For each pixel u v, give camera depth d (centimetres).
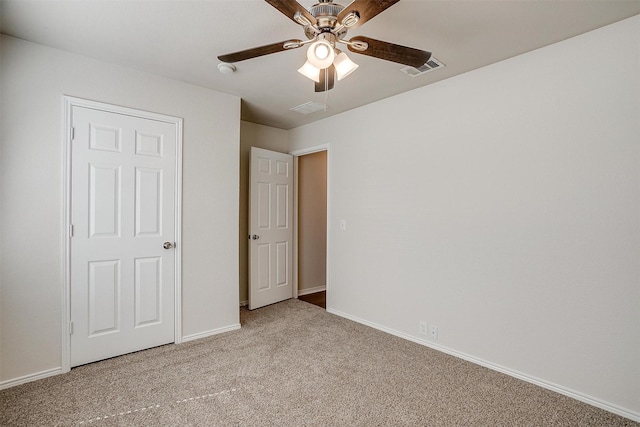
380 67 249
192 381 221
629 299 186
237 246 323
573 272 204
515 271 229
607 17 185
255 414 186
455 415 186
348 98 320
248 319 351
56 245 228
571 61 206
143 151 267
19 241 214
